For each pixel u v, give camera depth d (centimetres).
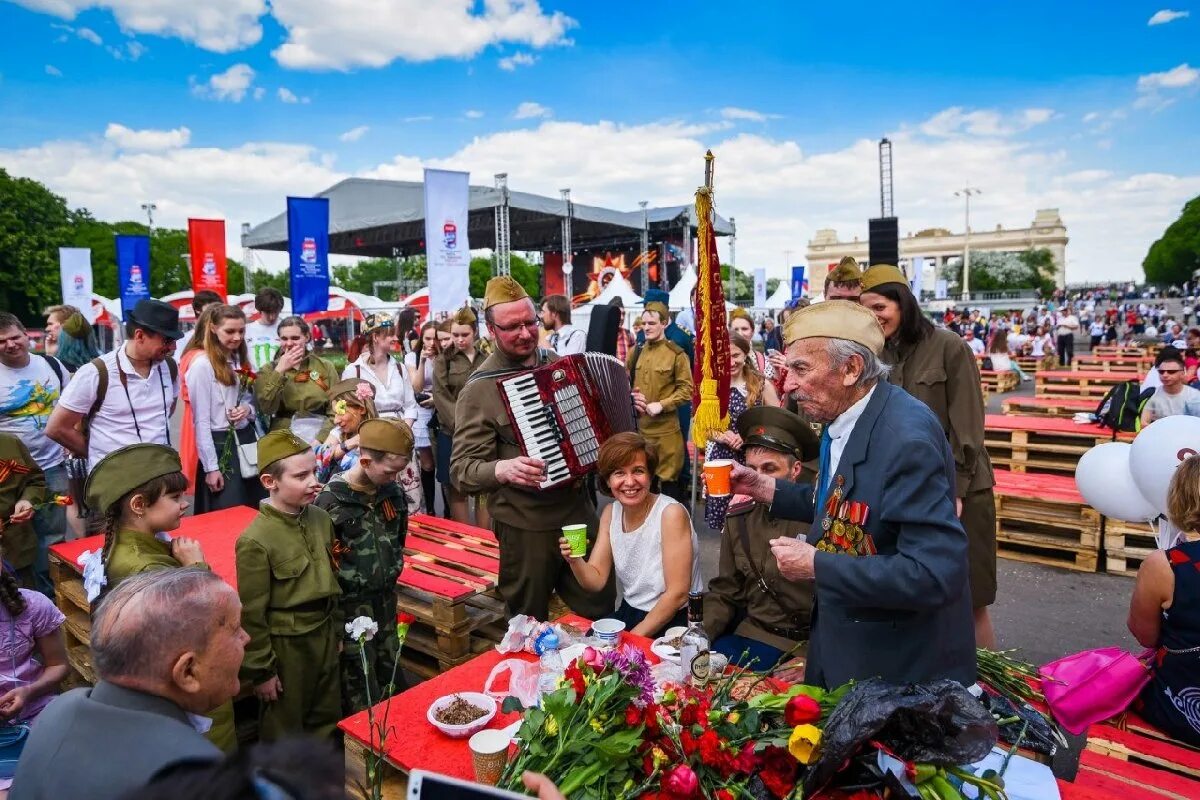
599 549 342
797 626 306
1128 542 558
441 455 639
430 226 937
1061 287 8619
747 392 588
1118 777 224
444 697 228
